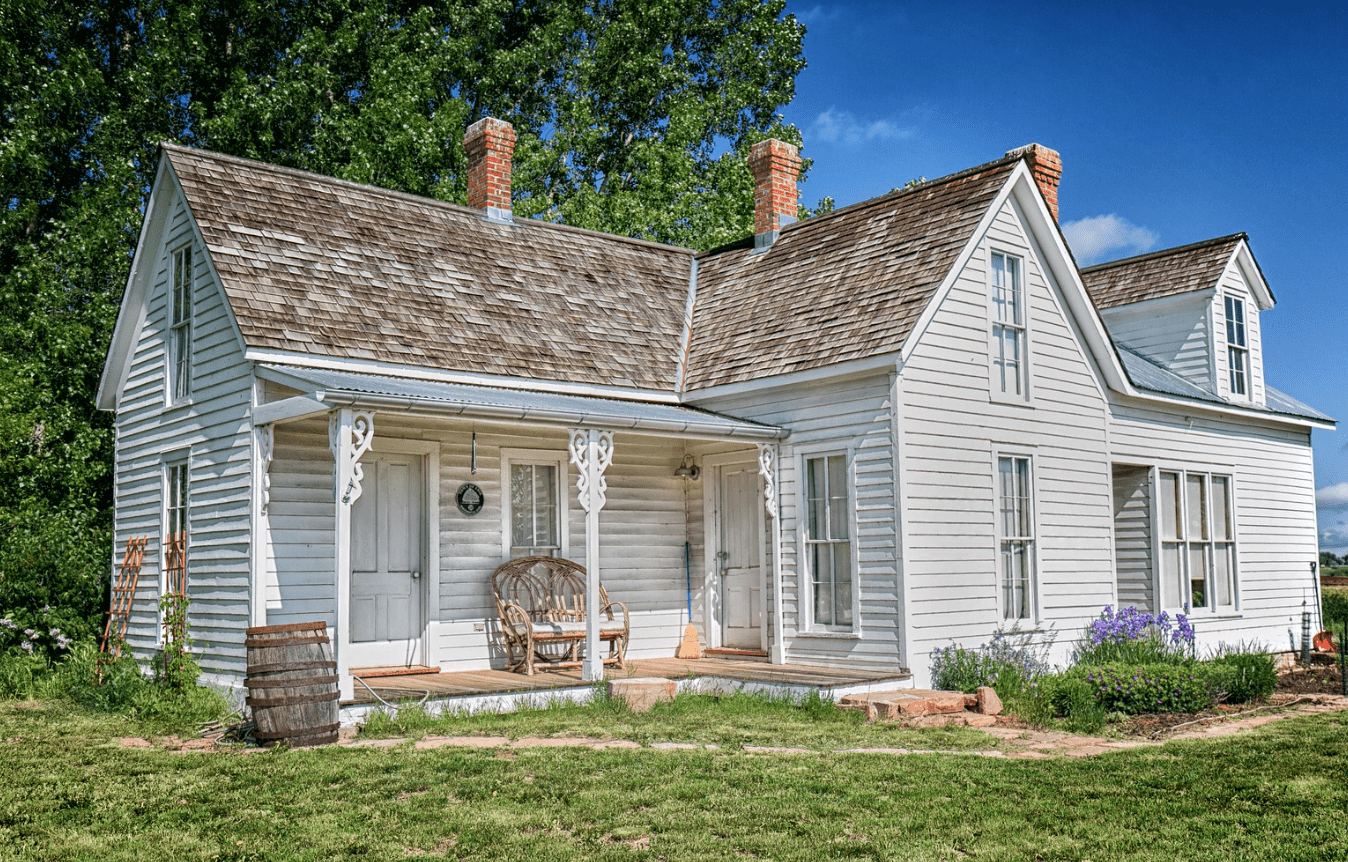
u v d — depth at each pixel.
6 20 22.06
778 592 13.53
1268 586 18.81
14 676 13.33
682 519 15.29
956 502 12.99
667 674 12.66
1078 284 14.89
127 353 15.36
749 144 31.88
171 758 8.92
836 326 13.53
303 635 9.77
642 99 31.33
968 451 13.25
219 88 25.30
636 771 8.23
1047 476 14.38
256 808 7.34
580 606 14.04
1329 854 6.32
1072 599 14.45
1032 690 11.78
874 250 14.53
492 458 13.63
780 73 33.12
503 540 13.61
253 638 9.59
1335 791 7.78
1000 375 13.97
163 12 24.91
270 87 24.28
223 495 12.11
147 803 7.49
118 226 21.45
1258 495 18.92
